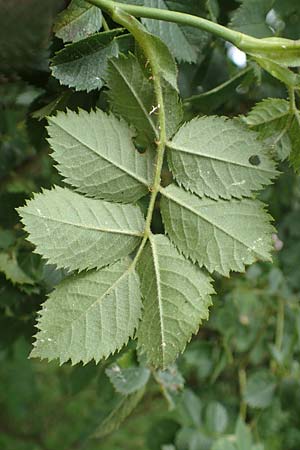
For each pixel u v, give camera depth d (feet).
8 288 1.03
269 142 0.82
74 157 0.73
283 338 1.55
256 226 0.75
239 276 1.52
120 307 0.71
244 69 0.98
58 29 0.79
